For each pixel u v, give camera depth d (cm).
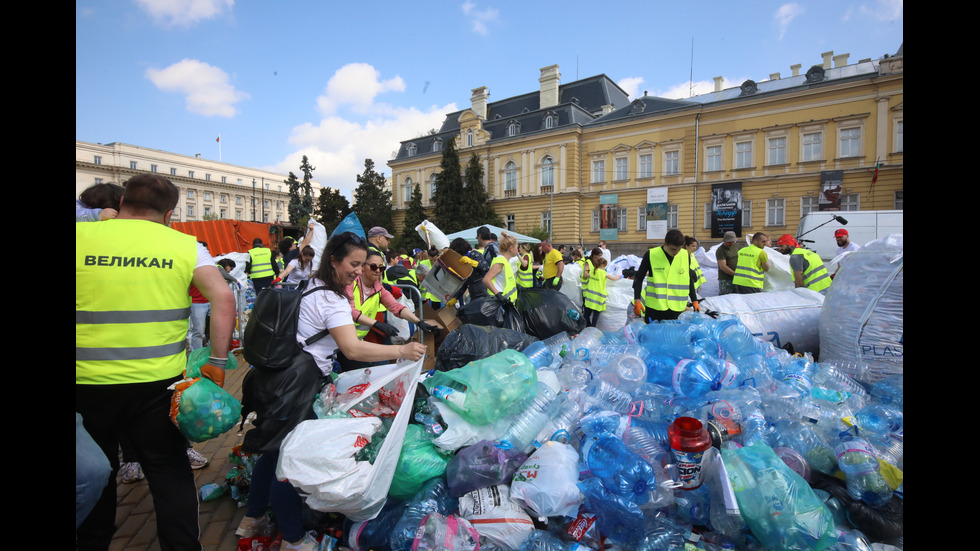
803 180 2773
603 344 392
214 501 300
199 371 233
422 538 208
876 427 252
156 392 204
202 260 218
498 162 4000
